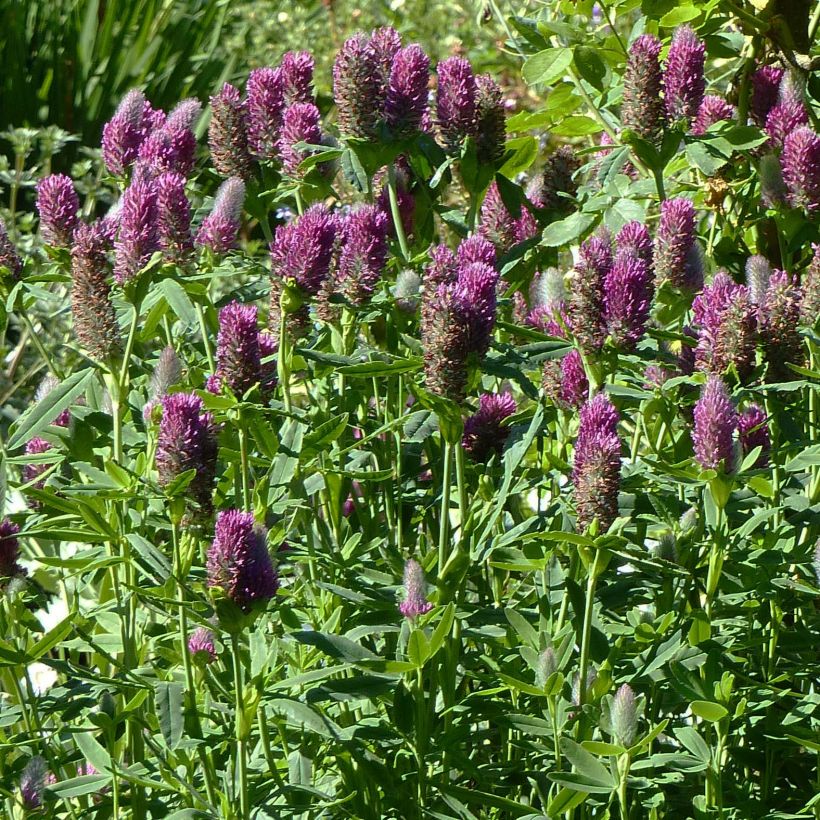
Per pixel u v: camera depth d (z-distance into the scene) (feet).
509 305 21.27
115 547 16.71
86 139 55.62
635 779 15.25
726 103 23.20
